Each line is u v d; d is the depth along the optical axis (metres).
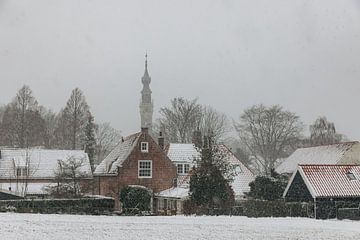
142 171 56.22
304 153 68.75
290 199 46.81
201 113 91.50
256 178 50.84
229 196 42.34
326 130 102.56
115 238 26.12
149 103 122.50
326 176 44.94
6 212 40.16
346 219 42.09
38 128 97.75
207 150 42.50
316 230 30.11
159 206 54.22
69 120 96.31
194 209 41.88
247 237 27.38
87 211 44.16
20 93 95.94
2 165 61.12
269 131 92.25
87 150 78.88
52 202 42.78
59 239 25.34
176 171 57.25
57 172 57.62
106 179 58.00
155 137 101.69
